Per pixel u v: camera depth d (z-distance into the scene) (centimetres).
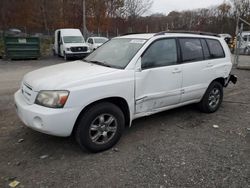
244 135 438
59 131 333
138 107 406
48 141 404
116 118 380
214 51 537
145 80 404
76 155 364
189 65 471
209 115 539
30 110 336
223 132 450
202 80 503
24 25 3431
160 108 445
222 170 328
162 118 513
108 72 372
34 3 3475
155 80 418
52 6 3644
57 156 361
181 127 469
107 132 377
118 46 457
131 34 501
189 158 358
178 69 450
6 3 3088
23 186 294
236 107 604
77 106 335
